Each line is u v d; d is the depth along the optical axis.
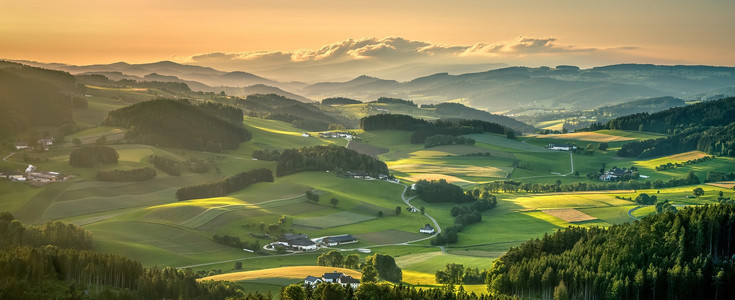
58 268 190.00
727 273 183.50
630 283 182.38
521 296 188.75
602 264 191.25
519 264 199.12
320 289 173.62
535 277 190.00
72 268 189.38
